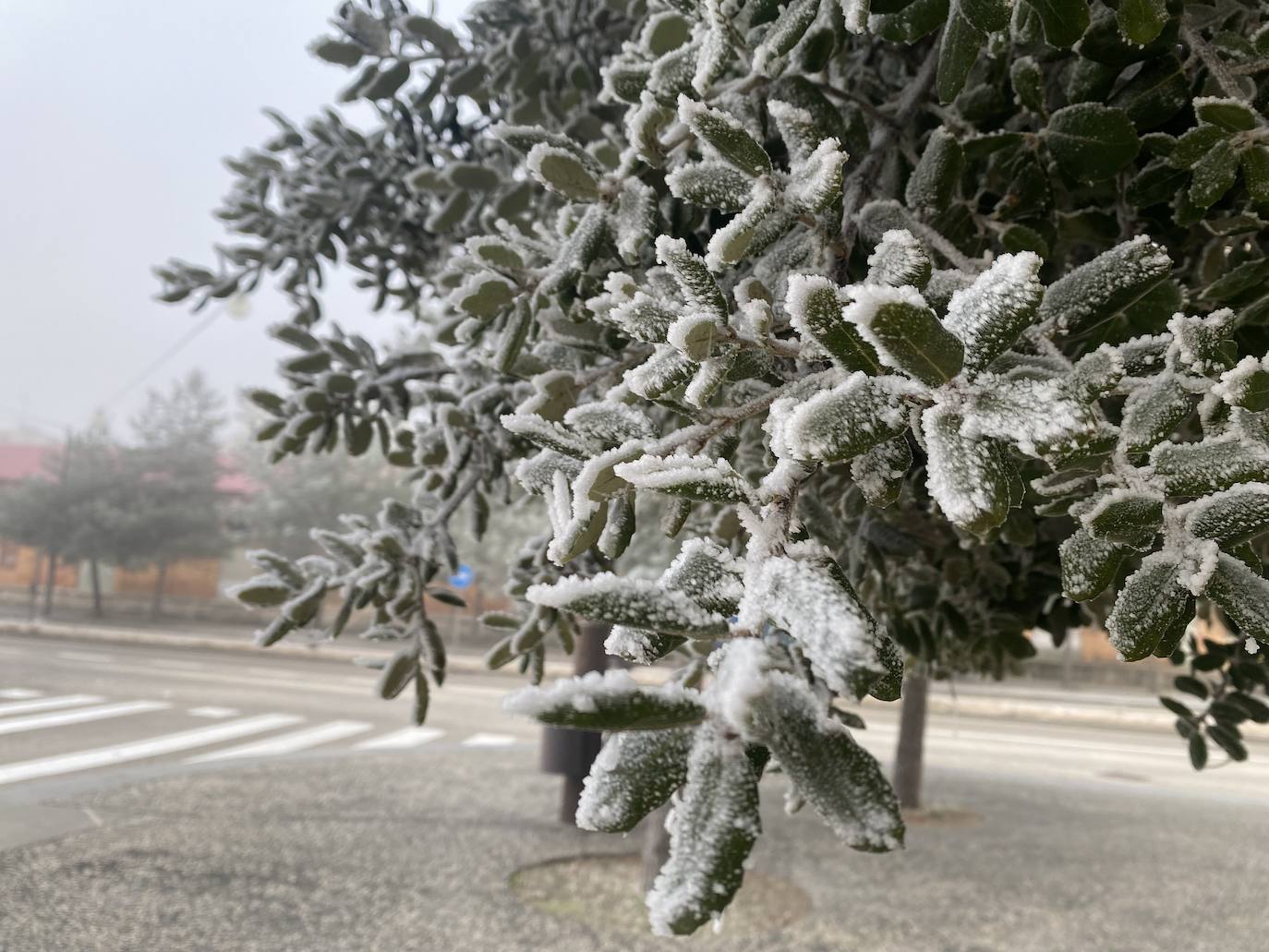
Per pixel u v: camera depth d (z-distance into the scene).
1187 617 0.77
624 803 0.49
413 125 2.94
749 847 0.47
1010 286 0.59
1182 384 0.83
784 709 0.49
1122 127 1.33
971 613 2.90
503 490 2.20
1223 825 9.86
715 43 1.10
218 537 33.78
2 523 31.61
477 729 15.37
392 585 1.80
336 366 2.32
